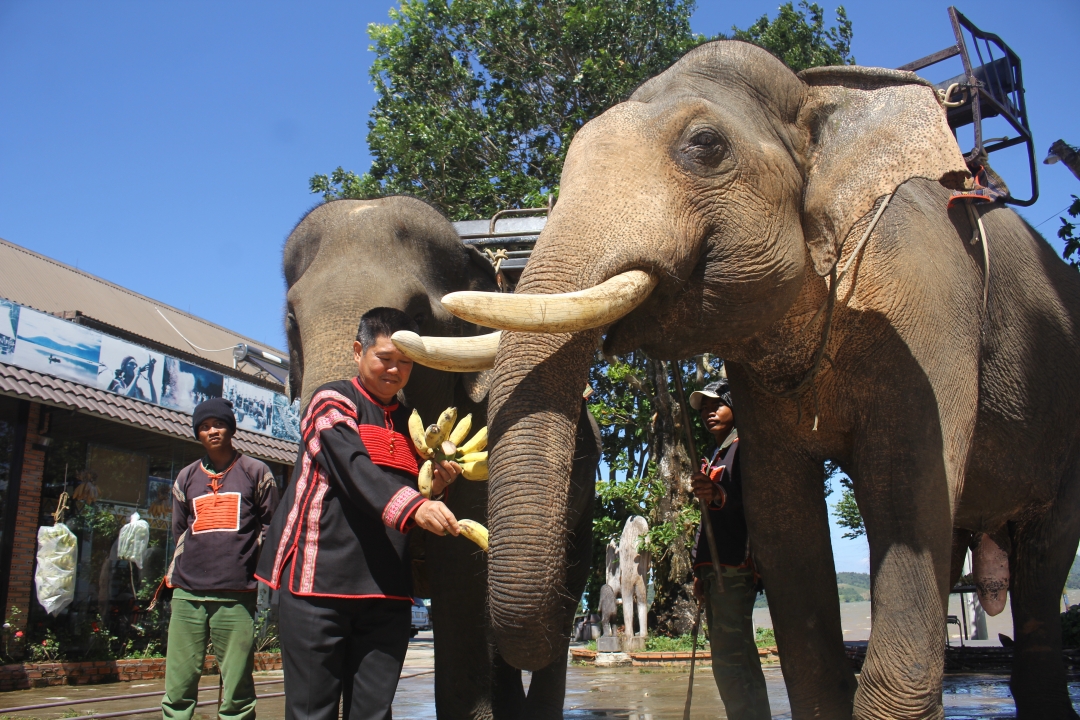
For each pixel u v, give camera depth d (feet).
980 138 13.98
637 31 58.95
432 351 8.93
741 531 15.10
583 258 9.00
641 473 60.08
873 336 10.90
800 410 11.76
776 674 29.81
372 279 12.45
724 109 10.27
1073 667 25.11
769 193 10.12
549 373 8.70
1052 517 14.26
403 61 62.95
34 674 32.63
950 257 11.45
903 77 10.70
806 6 59.82
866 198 10.12
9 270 61.05
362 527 9.33
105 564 40.14
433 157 59.57
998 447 13.37
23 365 35.70
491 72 62.54
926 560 10.23
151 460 43.32
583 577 16.14
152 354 42.29
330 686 9.11
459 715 12.73
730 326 10.19
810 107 10.93
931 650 9.95
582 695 22.93
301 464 9.74
